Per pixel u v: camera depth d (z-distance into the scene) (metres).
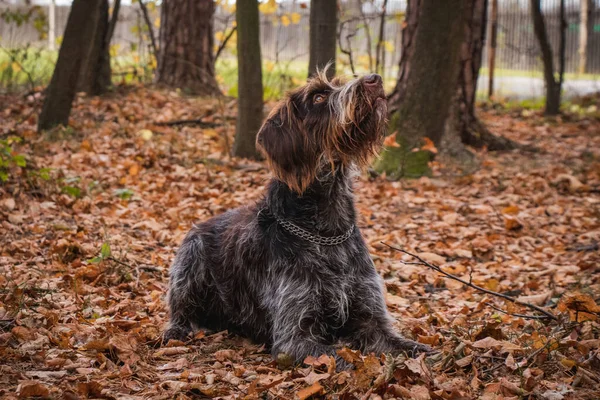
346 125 4.45
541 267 6.99
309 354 4.32
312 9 10.20
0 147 7.78
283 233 4.58
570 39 33.09
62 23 27.69
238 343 4.96
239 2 10.53
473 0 12.16
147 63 16.62
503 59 32.88
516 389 3.79
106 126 11.73
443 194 9.88
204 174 9.95
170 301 5.24
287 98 4.71
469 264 7.17
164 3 15.35
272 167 4.61
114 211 8.19
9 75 14.83
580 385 3.91
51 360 4.22
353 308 4.62
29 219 7.63
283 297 4.48
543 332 4.81
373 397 3.73
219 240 5.12
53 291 5.66
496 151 12.52
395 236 7.88
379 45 14.23
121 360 4.43
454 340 4.49
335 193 4.57
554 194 9.88
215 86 15.06
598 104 19.12
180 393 3.92
